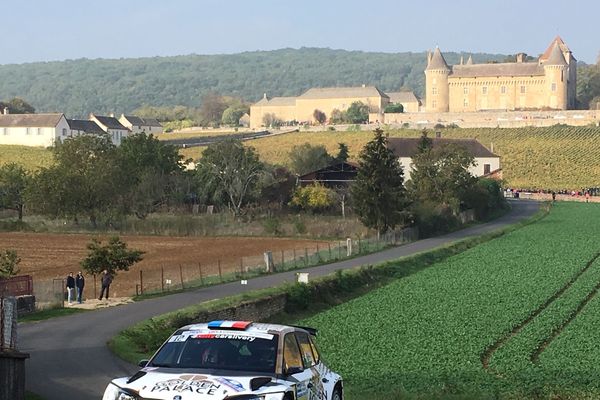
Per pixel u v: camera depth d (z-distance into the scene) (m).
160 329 37.81
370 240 85.25
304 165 152.88
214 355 16.81
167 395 15.27
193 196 120.00
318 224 98.94
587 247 84.69
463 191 113.12
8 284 47.72
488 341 38.81
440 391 27.06
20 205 114.56
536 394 27.47
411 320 44.91
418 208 99.94
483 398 26.34
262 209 115.00
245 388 15.57
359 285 59.19
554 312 47.50
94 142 117.94
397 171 93.94
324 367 19.00
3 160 189.62
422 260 72.94
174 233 100.31
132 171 118.38
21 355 21.11
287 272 62.81
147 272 66.62
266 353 16.88
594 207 142.75
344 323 44.06
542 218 123.25
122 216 105.69
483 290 56.56
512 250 82.69
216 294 51.44
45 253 81.19
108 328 39.16
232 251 81.88
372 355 35.41
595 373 31.23
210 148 118.81
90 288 57.66
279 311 49.06
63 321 41.41
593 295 55.88
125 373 29.12
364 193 92.69
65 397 25.06
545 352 36.47
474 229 105.75
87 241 92.56
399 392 26.06
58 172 109.25
